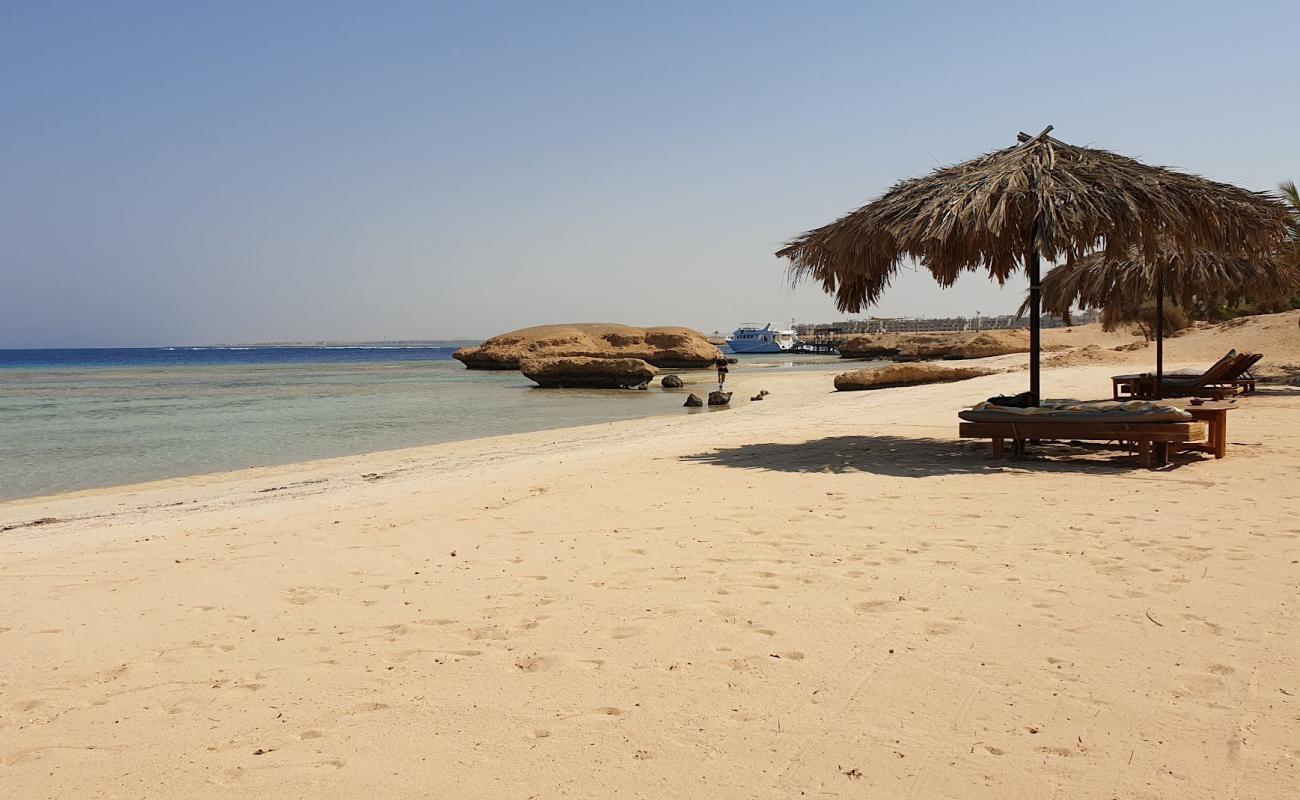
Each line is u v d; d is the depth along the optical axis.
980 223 9.04
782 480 8.73
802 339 140.50
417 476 12.00
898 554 5.54
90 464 15.99
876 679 3.54
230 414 27.53
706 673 3.69
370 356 159.00
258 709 3.53
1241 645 3.75
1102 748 2.90
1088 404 9.63
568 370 43.84
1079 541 5.68
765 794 2.69
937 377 31.88
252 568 5.95
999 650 3.81
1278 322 31.91
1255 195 9.88
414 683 3.73
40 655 4.35
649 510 7.39
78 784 2.95
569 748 3.05
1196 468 8.38
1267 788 2.62
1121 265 15.45
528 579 5.34
